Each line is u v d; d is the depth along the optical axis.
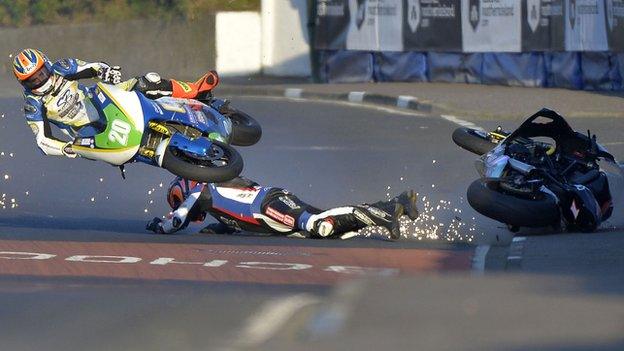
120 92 35.38
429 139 63.56
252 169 54.59
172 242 34.50
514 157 36.41
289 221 35.34
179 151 35.25
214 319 23.22
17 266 29.47
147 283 27.20
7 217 42.91
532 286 26.08
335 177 52.22
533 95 80.00
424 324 22.64
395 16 94.00
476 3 88.75
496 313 23.41
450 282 26.80
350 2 97.44
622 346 20.83
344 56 98.38
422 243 35.50
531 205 34.09
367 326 22.56
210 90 37.34
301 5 105.31
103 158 35.59
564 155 37.41
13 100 88.44
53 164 57.16
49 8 119.38
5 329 22.59
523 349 20.73
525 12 85.38
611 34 79.31
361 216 34.41
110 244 33.47
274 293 25.78
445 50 91.25
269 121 73.25
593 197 34.47
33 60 34.69
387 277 27.59
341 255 31.47
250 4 110.94
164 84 36.62
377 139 63.94
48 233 36.84
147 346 21.27
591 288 25.59
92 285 26.94
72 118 35.47
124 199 48.28
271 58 108.00
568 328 22.11
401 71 94.31
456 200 45.00
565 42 82.75
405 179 51.00
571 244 31.36
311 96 88.12
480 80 89.38
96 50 115.44
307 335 21.97
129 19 115.12
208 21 110.62
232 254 31.62
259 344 21.36
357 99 84.81
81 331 22.36
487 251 32.03
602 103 74.31
